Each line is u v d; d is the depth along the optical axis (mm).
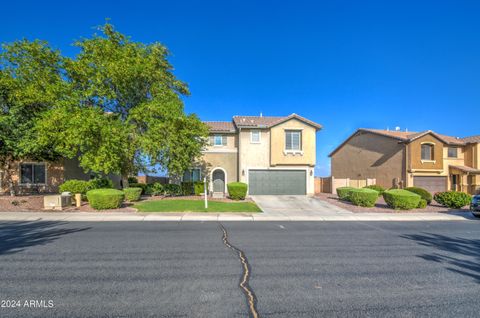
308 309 4129
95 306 4148
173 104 18594
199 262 6336
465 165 29422
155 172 20453
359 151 32375
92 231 9961
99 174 21797
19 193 22656
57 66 18969
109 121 17594
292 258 6730
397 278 5461
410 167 26547
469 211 16766
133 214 13992
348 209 17016
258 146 25219
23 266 5969
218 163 25828
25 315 3869
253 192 24969
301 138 25172
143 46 19688
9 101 17656
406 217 14531
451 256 7055
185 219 12938
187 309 4086
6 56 17875
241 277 5422
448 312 4086
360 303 4352
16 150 17484
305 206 18344
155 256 6785
